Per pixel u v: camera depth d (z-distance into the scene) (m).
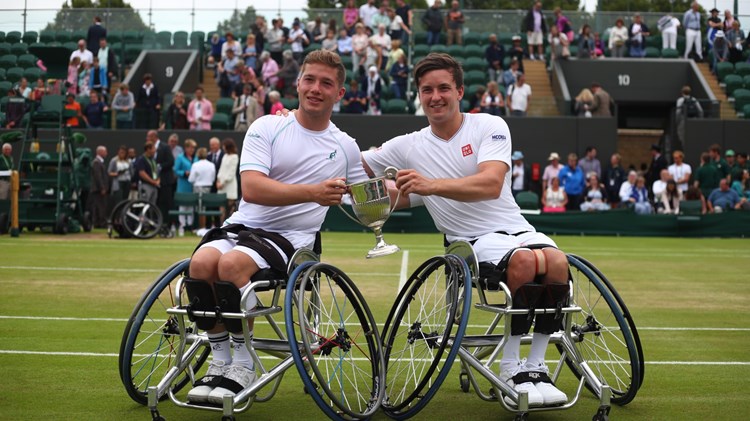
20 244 14.19
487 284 4.52
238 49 23.58
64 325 7.08
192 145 17.72
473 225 4.83
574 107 21.69
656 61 24.77
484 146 4.70
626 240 17.39
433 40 25.50
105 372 5.42
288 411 4.64
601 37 26.56
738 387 5.21
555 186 19.09
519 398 4.21
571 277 4.54
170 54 25.34
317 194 4.41
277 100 19.61
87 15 26.75
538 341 4.51
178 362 4.43
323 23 25.62
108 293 8.94
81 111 21.31
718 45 25.44
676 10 28.97
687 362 5.95
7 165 16.41
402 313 4.81
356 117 21.08
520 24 26.30
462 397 5.02
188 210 17.05
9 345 6.23
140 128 21.00
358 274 10.81
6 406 4.59
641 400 4.89
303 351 4.43
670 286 10.16
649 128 27.95
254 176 4.52
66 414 4.46
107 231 17.48
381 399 4.46
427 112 4.74
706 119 21.89
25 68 25.62
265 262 4.38
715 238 18.28
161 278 4.52
